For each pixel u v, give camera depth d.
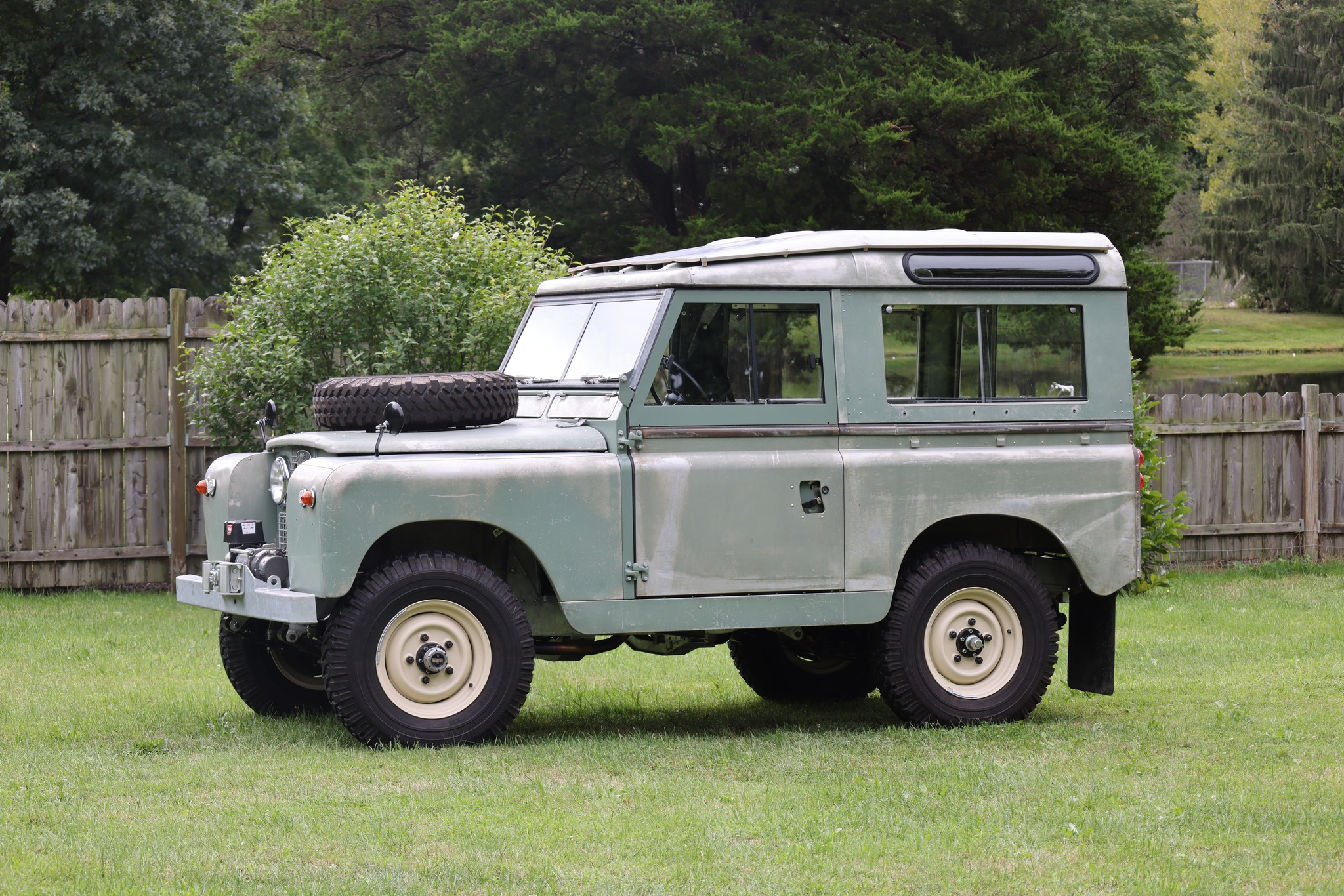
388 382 8.08
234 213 38.12
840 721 9.34
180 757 7.77
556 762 7.58
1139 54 31.53
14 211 29.56
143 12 32.19
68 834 6.04
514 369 9.25
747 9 31.25
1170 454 17.20
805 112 26.08
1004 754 7.86
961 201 27.50
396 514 7.72
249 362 13.25
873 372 8.49
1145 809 6.50
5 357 14.96
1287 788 6.92
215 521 8.80
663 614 8.13
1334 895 5.30
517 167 33.75
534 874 5.50
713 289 8.26
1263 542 17.45
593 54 28.72
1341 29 58.53
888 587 8.50
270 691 9.12
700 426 8.20
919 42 30.11
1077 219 28.28
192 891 5.21
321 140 42.75
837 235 8.66
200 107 32.78
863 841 5.97
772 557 8.30
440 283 12.97
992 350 8.74
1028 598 8.81
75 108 32.75
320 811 6.43
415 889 5.28
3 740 8.27
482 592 8.00
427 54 33.00
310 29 33.03
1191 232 72.31
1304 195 57.41
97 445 15.15
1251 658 11.38
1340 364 47.66
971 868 5.64
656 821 6.29
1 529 15.02
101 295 33.16
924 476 8.55
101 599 14.74
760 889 5.34
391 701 7.88
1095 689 9.16
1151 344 29.66
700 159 33.31
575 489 8.00
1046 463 8.77
